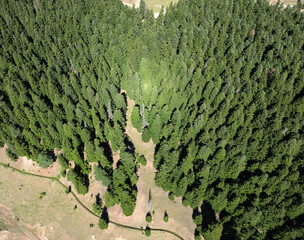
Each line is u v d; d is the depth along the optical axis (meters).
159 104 92.31
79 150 84.56
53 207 79.44
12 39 124.00
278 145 80.69
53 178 84.94
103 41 122.56
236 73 103.81
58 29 126.88
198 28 127.88
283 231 65.06
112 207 77.88
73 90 99.62
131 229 74.38
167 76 100.19
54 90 95.38
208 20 136.12
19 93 96.50
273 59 116.06
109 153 87.25
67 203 79.81
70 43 118.25
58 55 110.69
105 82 95.94
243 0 152.75
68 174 79.12
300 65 113.38
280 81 100.00
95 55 113.94
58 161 82.38
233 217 70.88
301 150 81.06
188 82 103.06
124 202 73.00
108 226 74.94
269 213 67.94
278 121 85.00
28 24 128.12
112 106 95.25
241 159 74.44
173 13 141.25
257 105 94.75
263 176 72.25
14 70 104.38
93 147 79.81
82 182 76.06
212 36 125.25
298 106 93.12
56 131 85.62
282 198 69.31
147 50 113.25
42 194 81.88
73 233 74.75
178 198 79.88
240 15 146.50
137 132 95.06
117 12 140.75
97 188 81.06
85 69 103.00
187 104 94.44
